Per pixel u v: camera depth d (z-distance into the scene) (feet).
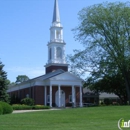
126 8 130.62
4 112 88.84
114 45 132.98
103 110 84.07
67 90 183.32
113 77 152.25
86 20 136.87
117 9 131.95
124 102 172.65
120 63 132.87
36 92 173.99
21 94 210.18
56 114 76.59
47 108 150.71
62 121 59.21
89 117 66.85
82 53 140.77
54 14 202.80
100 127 48.96
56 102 179.42
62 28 201.16
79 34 139.85
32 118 65.92
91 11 135.85
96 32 135.85
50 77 175.52
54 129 47.19
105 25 133.90
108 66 136.05
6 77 150.61
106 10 133.08
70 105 181.27
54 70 194.29
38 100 173.47
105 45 134.62
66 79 174.29
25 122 57.77
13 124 54.54
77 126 50.83
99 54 137.90
